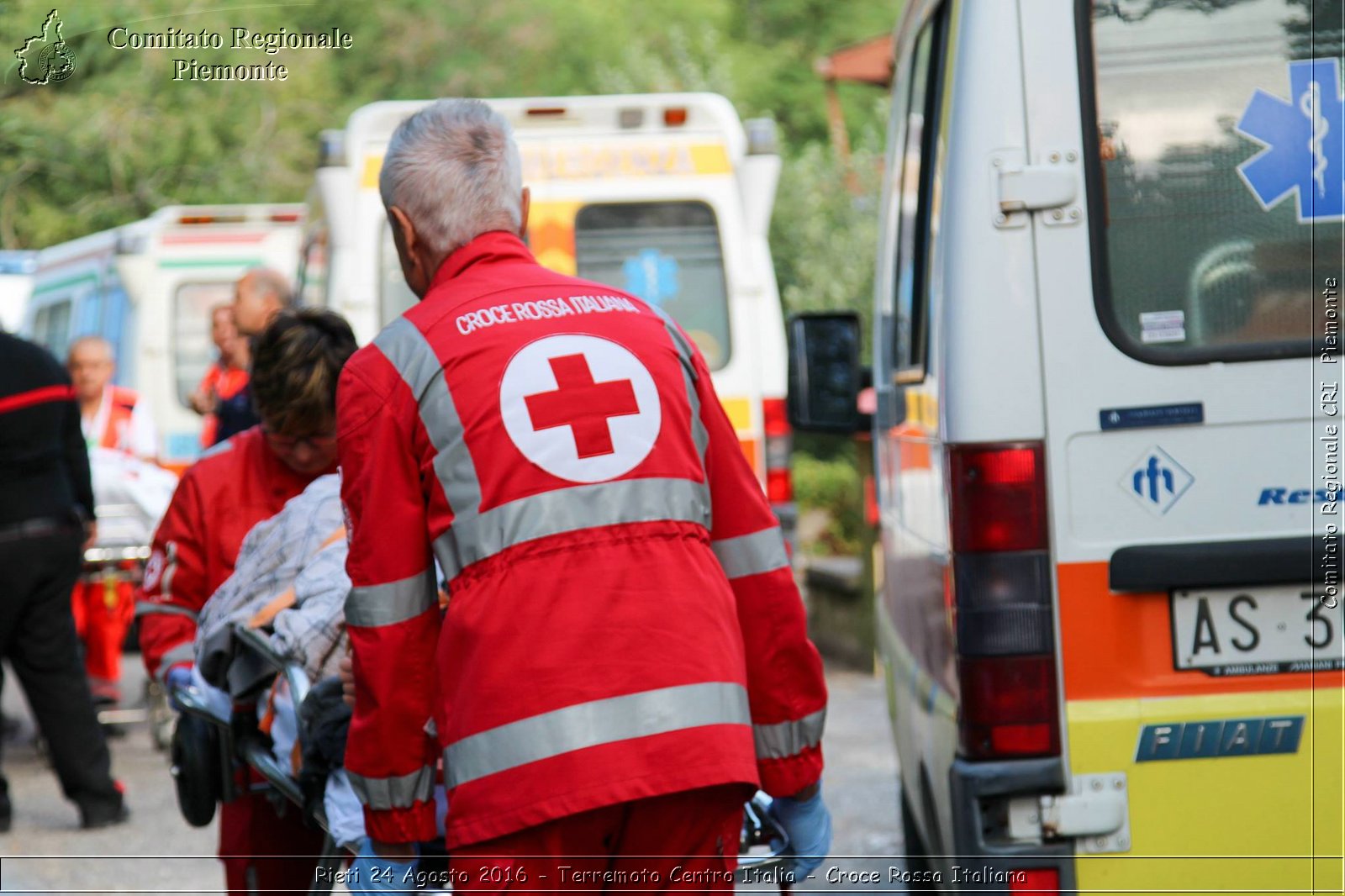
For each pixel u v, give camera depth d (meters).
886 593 7.00
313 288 12.38
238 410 9.91
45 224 20.14
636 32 30.33
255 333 9.66
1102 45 4.61
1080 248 4.58
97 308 19.06
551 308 3.80
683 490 3.69
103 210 19.92
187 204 20.12
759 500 3.94
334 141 10.45
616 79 25.14
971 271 4.59
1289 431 4.56
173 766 5.09
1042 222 4.58
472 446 3.60
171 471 17.47
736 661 3.66
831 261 18.70
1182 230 4.60
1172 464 4.56
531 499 3.57
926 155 5.57
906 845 7.01
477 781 3.48
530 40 26.22
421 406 3.66
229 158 20.44
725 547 3.90
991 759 4.57
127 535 11.48
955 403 4.61
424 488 3.68
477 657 3.52
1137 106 4.61
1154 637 4.57
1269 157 4.61
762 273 11.22
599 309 3.84
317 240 12.13
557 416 3.63
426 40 25.08
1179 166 4.60
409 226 3.97
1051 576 4.56
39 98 16.97
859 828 8.40
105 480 11.62
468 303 3.79
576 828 3.50
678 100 11.20
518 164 4.05
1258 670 4.56
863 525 13.28
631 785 3.43
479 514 3.57
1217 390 4.56
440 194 3.92
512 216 4.00
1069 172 4.57
